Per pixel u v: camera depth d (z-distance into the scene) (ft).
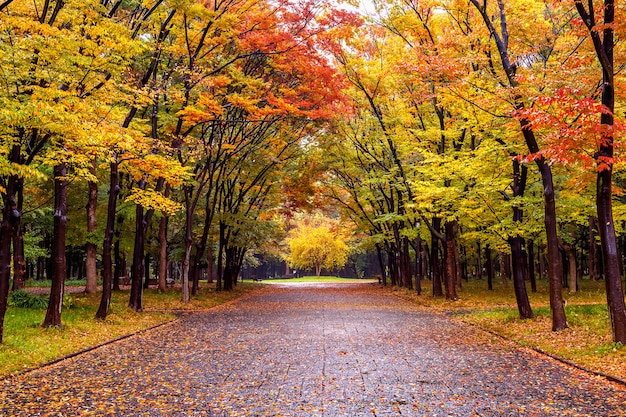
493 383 26.35
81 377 28.27
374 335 44.45
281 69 65.92
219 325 52.90
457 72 45.75
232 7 58.34
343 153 97.50
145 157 50.01
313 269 301.02
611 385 25.94
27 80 33.22
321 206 121.19
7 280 35.96
